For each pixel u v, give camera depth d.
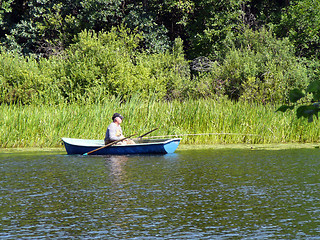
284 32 67.25
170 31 72.50
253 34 61.75
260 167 24.66
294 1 67.88
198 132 38.12
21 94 49.44
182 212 15.30
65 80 50.03
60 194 18.09
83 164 26.23
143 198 17.33
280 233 12.91
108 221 14.29
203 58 63.56
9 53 56.47
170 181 20.67
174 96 54.53
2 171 23.78
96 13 63.88
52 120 37.56
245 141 38.56
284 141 38.88
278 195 17.70
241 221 14.17
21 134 36.56
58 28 66.25
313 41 68.06
